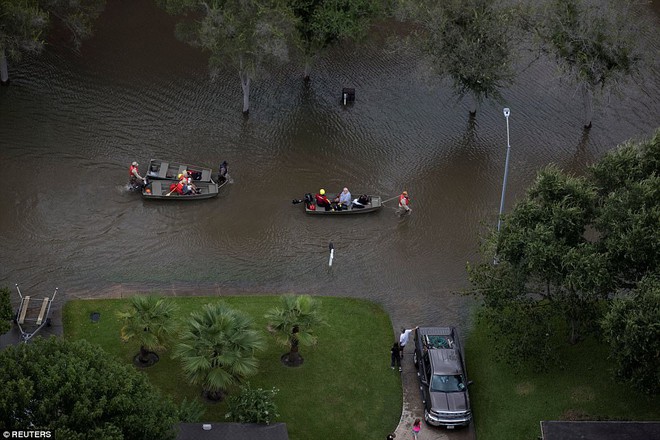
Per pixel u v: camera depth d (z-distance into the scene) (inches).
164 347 2022.6
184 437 1763.0
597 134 2960.1
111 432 1539.1
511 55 2849.4
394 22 3415.4
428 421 2007.9
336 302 2310.5
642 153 2116.1
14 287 2267.5
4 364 1616.6
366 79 3139.8
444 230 2571.4
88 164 2674.7
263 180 2691.9
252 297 2303.2
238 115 2930.6
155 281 2331.4
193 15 3358.8
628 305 1850.4
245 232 2511.1
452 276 2422.5
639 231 1907.0
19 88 2928.2
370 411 2044.8
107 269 2353.6
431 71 2842.0
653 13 3523.6
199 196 2581.2
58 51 3100.4
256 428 1807.3
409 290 2370.8
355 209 2586.1
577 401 2050.9
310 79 3110.2
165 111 2915.8
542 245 1973.4
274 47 2620.6
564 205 2031.3
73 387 1587.1
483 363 2167.8
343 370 2128.4
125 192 2593.5
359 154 2822.3
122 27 3270.2
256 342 1939.0
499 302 2044.8
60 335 2149.4
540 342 2055.9
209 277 2359.7
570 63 2829.7
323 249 2477.9
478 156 2847.0
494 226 2348.7
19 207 2506.2
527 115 3021.7
